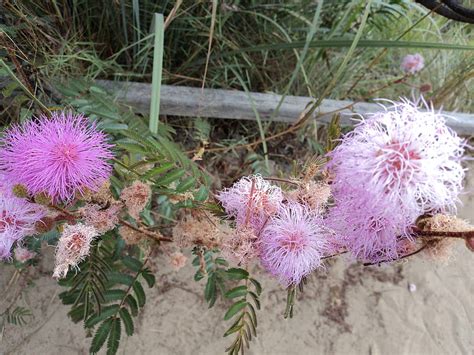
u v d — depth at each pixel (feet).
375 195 0.37
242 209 0.49
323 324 1.03
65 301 0.62
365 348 1.03
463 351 1.06
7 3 0.73
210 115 1.08
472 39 1.51
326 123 1.17
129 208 0.52
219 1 0.95
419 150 0.37
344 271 1.09
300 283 0.54
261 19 1.10
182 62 1.12
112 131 0.64
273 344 0.99
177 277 1.02
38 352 0.90
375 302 1.08
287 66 1.19
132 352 0.94
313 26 0.82
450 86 1.18
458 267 1.14
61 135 0.47
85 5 0.97
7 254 0.53
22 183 0.46
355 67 1.25
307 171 0.51
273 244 0.47
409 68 1.05
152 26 0.88
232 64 1.11
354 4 0.95
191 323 0.98
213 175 1.12
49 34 0.89
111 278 0.62
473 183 1.26
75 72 0.92
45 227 0.50
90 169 0.48
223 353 0.97
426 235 0.42
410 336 1.05
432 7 0.81
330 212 0.46
